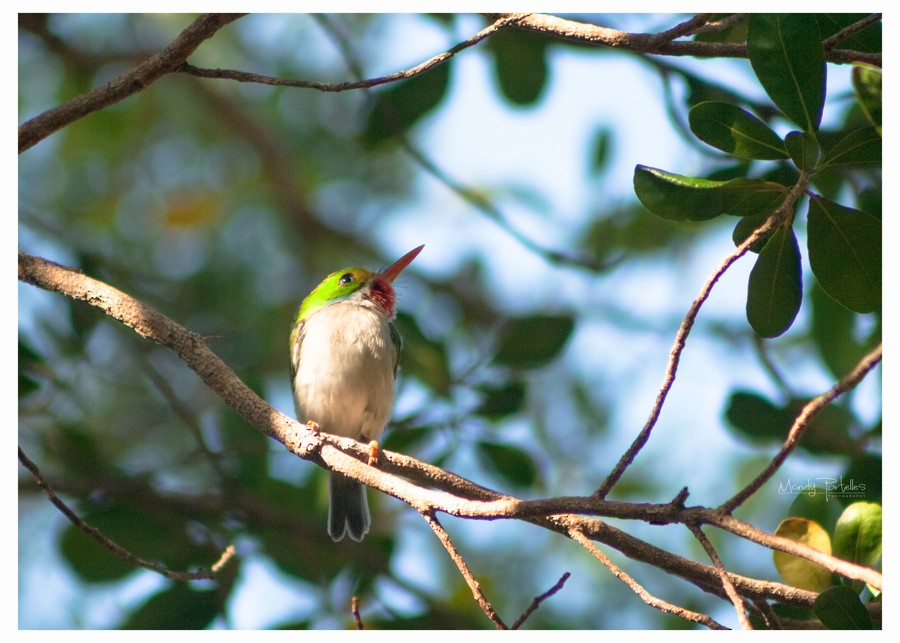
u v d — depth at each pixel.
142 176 15.02
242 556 10.12
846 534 5.76
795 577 5.74
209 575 6.41
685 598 11.64
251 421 6.32
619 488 12.45
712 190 5.70
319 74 14.61
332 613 9.98
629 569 11.98
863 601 5.88
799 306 5.93
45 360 10.41
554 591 5.27
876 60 5.65
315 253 15.19
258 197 15.30
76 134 14.61
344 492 9.72
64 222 14.35
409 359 10.22
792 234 5.81
